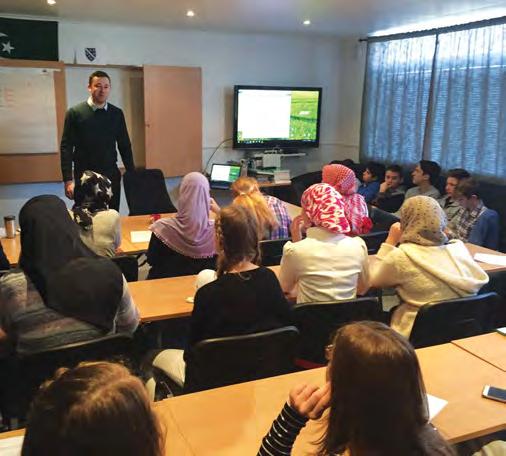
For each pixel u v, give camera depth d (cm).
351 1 462
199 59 655
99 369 74
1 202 590
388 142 658
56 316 180
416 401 92
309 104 708
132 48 616
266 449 109
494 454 143
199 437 142
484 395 164
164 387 214
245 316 191
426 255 238
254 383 170
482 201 483
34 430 68
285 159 738
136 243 361
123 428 68
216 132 684
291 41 701
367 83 687
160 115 627
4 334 190
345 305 217
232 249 197
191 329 196
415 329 221
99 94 446
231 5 483
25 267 190
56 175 597
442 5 479
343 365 94
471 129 556
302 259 236
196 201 305
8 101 561
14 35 550
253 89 672
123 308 195
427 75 598
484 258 339
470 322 230
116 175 474
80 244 202
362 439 91
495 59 525
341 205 245
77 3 482
